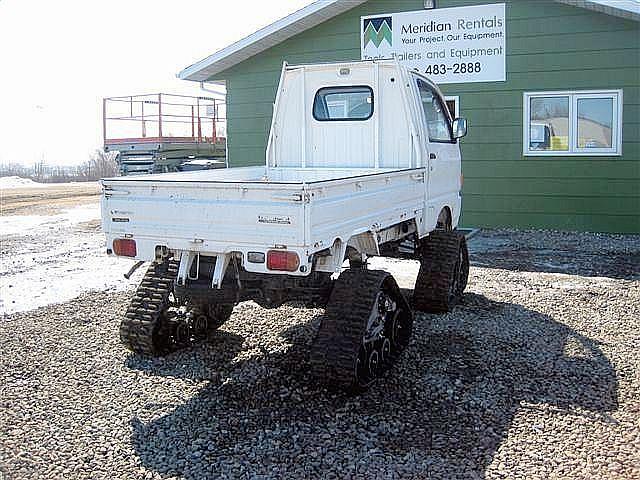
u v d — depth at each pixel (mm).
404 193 5910
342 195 4699
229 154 14516
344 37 13438
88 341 5945
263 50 13945
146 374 5137
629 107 11680
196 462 3760
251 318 6598
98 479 3592
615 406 4434
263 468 3680
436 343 5730
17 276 8867
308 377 5016
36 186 29094
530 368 5141
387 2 13055
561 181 12250
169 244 4758
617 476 3551
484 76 12516
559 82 12047
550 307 6945
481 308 6902
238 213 4438
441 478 3553
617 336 5934
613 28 11586
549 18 11961
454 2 12555
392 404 4492
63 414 4410
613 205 12000
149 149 18359
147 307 5332
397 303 5145
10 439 4059
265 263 4391
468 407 4430
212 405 4535
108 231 5012
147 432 4141
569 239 11398
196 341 5883
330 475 3598
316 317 6602
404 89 6449
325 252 4676
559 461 3711
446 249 6711
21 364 5352
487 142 12625
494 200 12711
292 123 7027
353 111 6738
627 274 8586
